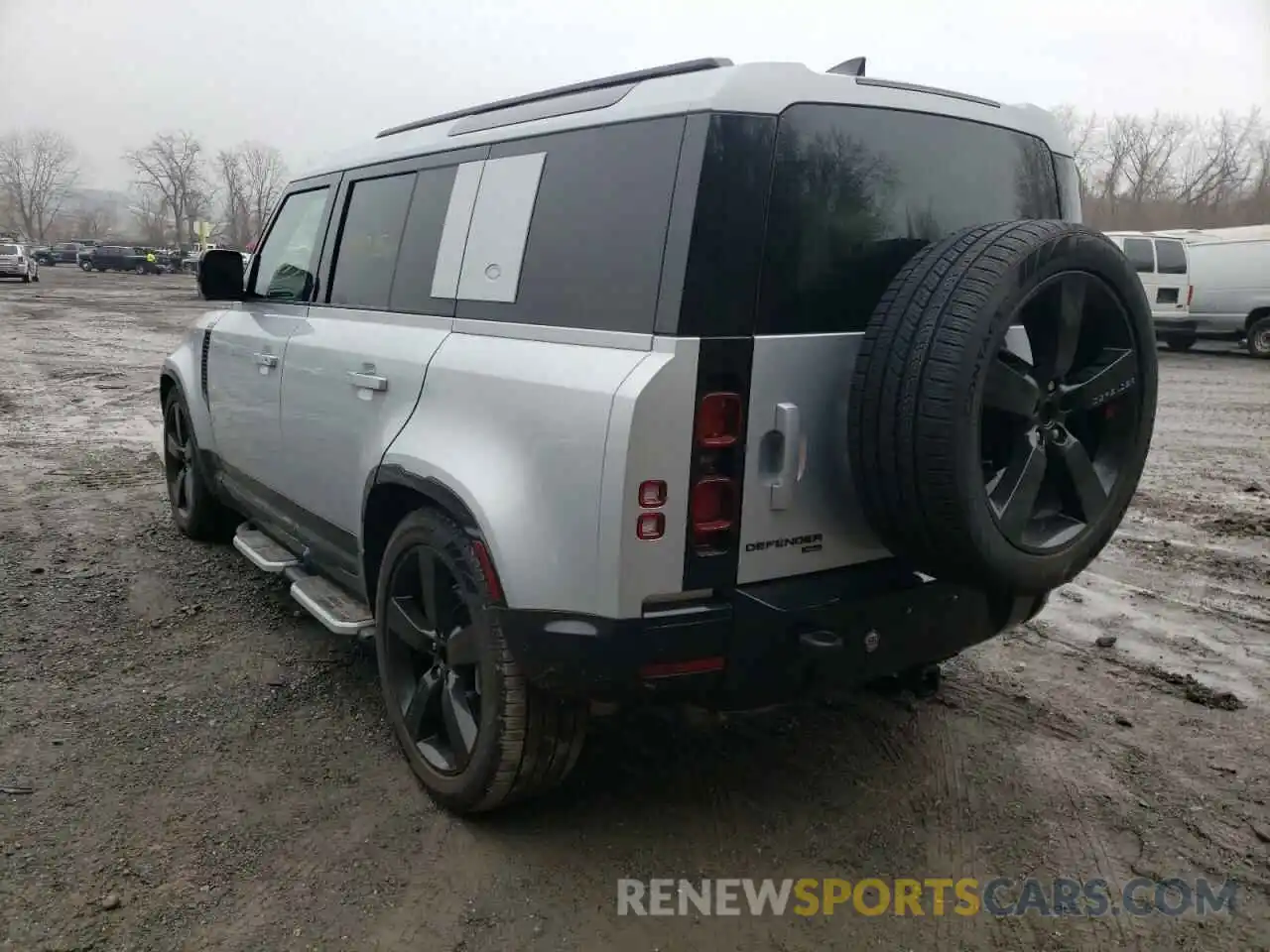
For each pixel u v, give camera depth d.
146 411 11.13
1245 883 2.90
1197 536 6.49
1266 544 6.27
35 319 23.50
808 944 2.64
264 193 115.50
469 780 3.01
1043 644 4.66
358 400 3.58
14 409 11.04
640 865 2.96
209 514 5.77
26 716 3.76
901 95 2.89
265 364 4.38
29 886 2.79
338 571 4.00
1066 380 2.87
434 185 3.50
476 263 3.18
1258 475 8.31
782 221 2.64
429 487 3.06
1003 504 2.68
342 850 2.99
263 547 4.64
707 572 2.63
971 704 4.02
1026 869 2.96
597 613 2.59
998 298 2.51
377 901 2.77
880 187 2.83
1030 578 2.75
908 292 2.61
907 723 3.86
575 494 2.60
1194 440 9.91
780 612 2.68
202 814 3.16
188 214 113.25
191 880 2.84
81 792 3.26
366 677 4.18
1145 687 4.18
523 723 2.88
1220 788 3.39
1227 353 19.02
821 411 2.74
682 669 2.63
